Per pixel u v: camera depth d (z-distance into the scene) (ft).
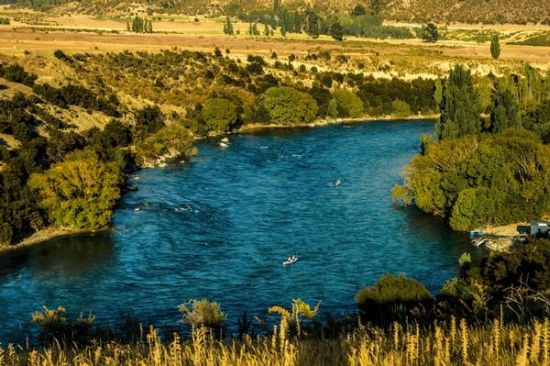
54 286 168.76
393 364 37.06
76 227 212.43
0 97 305.94
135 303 156.76
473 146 241.55
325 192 257.55
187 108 392.27
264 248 196.44
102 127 330.13
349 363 37.24
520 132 253.24
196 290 165.07
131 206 238.27
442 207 227.40
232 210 233.96
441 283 168.96
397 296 126.62
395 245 200.13
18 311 152.56
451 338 41.37
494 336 40.81
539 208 214.90
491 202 211.61
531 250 136.77
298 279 172.35
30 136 278.87
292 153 329.11
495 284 127.34
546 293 101.81
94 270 179.93
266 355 40.04
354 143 354.95
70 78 372.58
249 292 163.53
